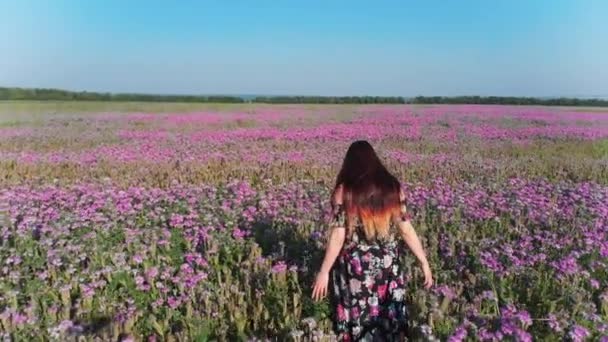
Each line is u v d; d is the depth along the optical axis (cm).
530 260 559
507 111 2673
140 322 449
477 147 1457
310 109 2883
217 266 563
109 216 718
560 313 432
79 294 506
